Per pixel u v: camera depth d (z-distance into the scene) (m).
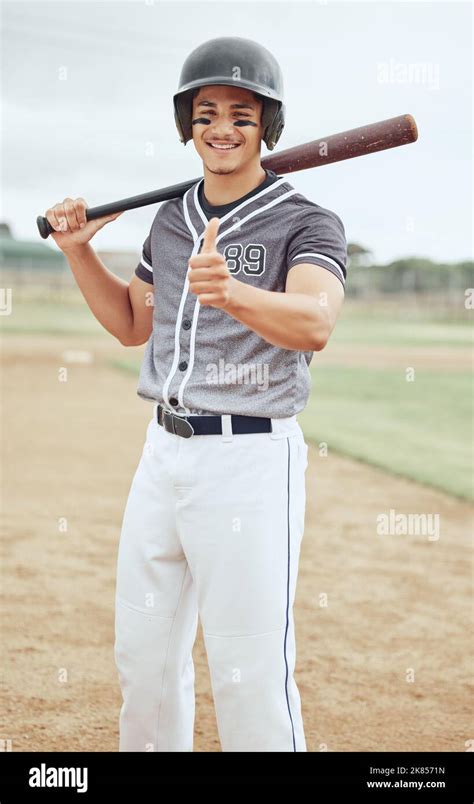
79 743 2.52
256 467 1.72
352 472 6.40
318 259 1.67
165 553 1.82
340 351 16.86
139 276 2.07
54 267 33.09
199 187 1.89
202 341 1.75
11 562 4.20
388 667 3.14
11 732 2.57
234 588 1.71
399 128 1.85
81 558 4.30
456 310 27.70
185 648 1.91
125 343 2.17
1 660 3.08
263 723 1.74
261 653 1.73
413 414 9.39
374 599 3.83
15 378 12.13
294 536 1.79
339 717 2.75
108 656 3.16
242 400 1.72
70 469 6.36
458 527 4.99
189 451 1.74
